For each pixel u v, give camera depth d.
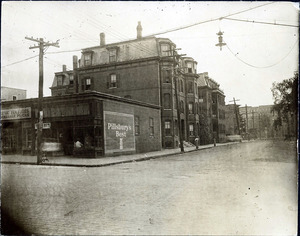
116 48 35.44
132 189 9.23
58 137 23.14
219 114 55.34
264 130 61.66
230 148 32.59
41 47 18.20
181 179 10.96
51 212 6.71
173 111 35.12
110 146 22.81
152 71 33.50
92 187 9.77
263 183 9.56
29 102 24.12
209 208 6.78
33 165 17.69
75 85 38.19
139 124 27.73
